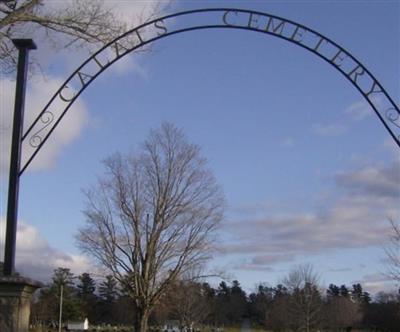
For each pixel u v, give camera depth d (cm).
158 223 4303
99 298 13000
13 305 966
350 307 11500
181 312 8206
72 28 1214
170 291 4519
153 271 4272
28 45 1123
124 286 4341
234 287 14350
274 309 11456
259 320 13538
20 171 1087
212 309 10919
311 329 10675
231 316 13600
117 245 4253
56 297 10512
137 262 4262
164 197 4334
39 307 10469
